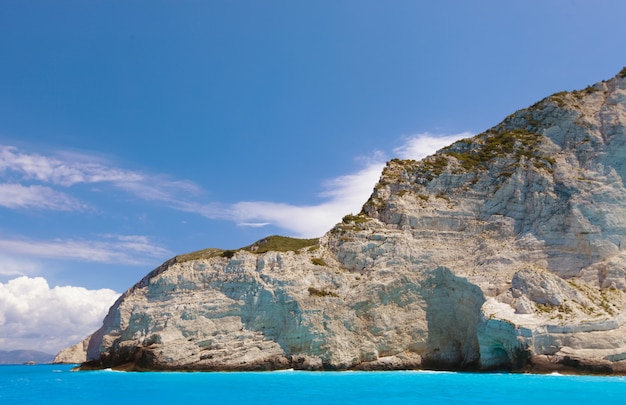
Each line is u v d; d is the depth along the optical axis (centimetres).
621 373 5709
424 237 8375
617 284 7075
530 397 4138
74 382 6197
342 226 9081
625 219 7669
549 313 6456
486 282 7406
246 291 8206
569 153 8506
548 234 7738
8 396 4941
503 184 8481
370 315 7825
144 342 8069
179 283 8575
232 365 7575
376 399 4212
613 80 9356
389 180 9619
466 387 4881
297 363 7556
